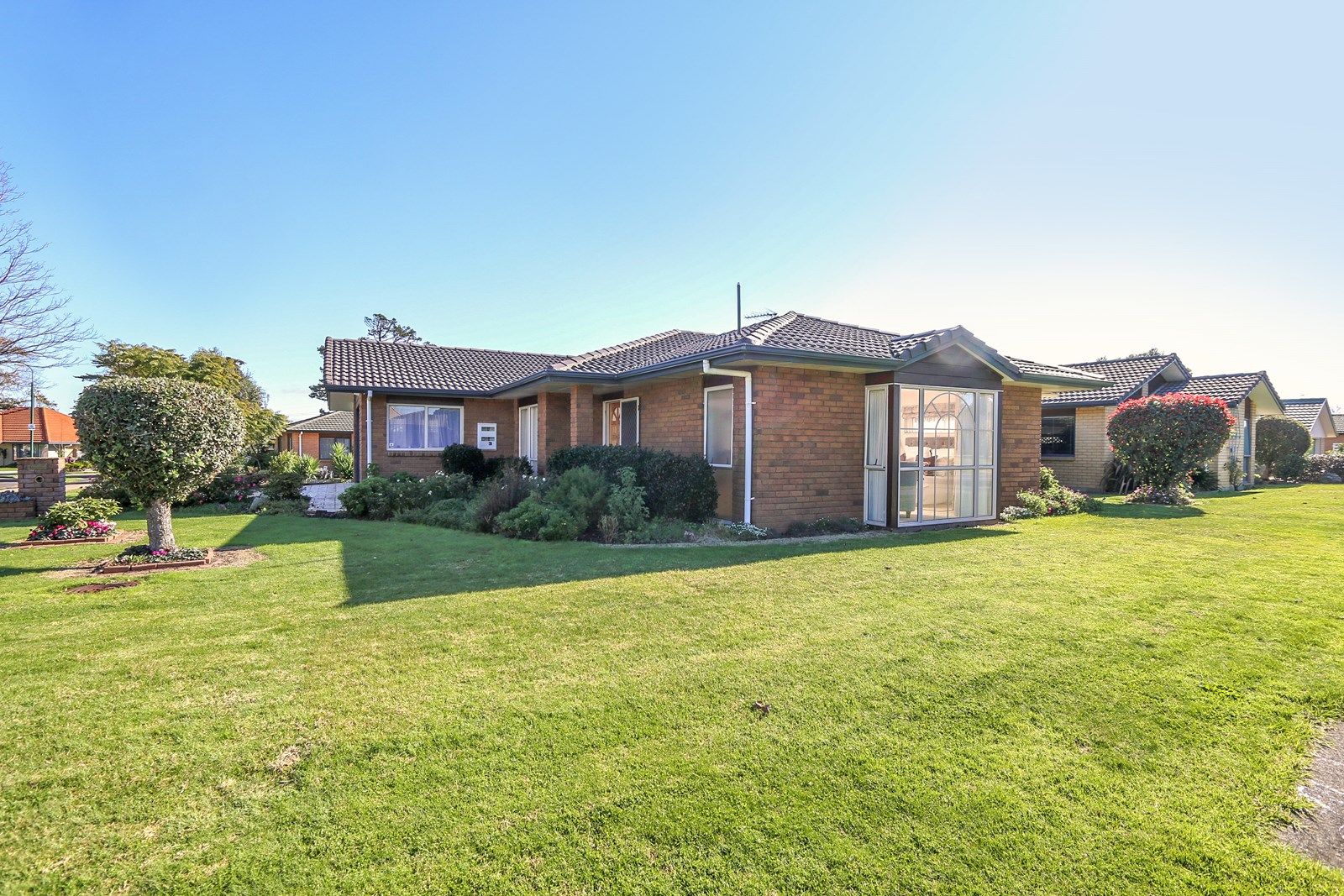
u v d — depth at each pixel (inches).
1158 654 170.4
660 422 517.0
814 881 85.7
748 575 264.8
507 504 415.2
